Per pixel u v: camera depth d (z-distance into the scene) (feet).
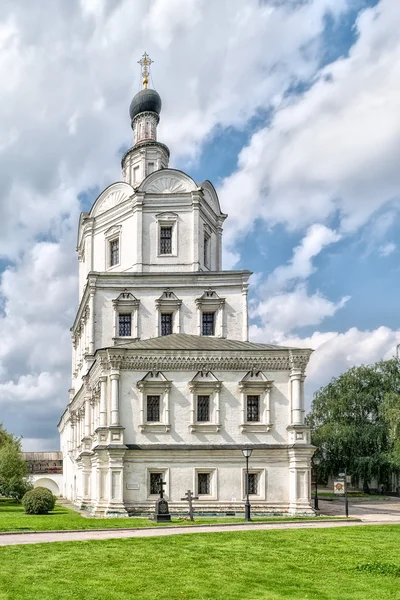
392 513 150.00
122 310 177.17
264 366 144.77
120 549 78.89
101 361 141.49
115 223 190.70
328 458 242.99
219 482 138.21
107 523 114.52
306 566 67.67
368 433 238.27
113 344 174.50
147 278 178.81
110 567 66.18
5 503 194.39
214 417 141.38
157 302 177.17
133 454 136.67
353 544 85.30
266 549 79.66
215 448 138.62
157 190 186.91
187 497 124.47
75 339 216.33
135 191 184.96
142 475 136.36
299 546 82.74
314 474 230.27
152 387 140.36
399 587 57.41
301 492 137.80
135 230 183.73
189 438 139.85
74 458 201.67
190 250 183.42
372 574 63.46
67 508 169.27
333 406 251.39
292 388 144.05
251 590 55.93
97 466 136.87
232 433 141.38
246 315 178.50
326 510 159.94
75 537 94.07
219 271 180.96
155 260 182.60
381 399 247.91
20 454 209.56
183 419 140.67
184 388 142.00
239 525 114.01
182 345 147.74
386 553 77.51
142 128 214.48
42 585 57.06
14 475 200.75
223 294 180.04
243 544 84.17
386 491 249.14
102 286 177.78
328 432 242.17
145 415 139.54
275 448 140.15
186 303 178.50
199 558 72.23
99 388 146.51
